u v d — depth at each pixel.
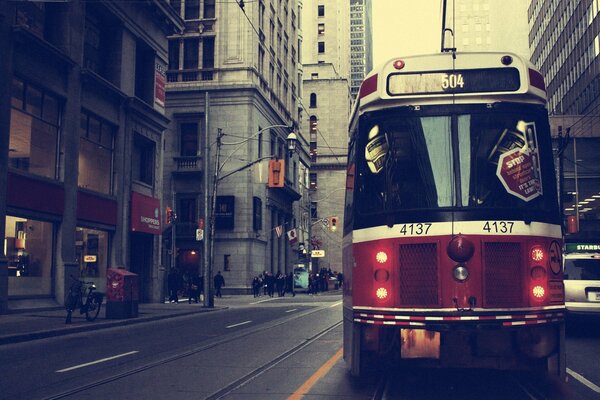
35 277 22.06
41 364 10.20
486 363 6.94
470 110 7.45
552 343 7.05
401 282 7.16
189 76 48.12
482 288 6.97
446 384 7.93
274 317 21.42
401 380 8.23
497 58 7.52
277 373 8.99
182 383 8.20
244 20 47.97
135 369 9.45
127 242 28.62
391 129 7.60
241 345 12.67
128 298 20.08
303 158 70.94
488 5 133.88
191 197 47.34
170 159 47.59
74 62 24.00
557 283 7.21
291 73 64.56
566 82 61.69
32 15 22.91
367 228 7.45
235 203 46.69
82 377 8.78
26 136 21.64
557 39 65.38
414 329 7.04
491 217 7.12
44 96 22.78
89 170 26.05
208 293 28.42
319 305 30.25
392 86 7.60
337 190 84.44
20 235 21.22
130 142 29.23
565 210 47.41
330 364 9.77
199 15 48.62
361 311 7.34
